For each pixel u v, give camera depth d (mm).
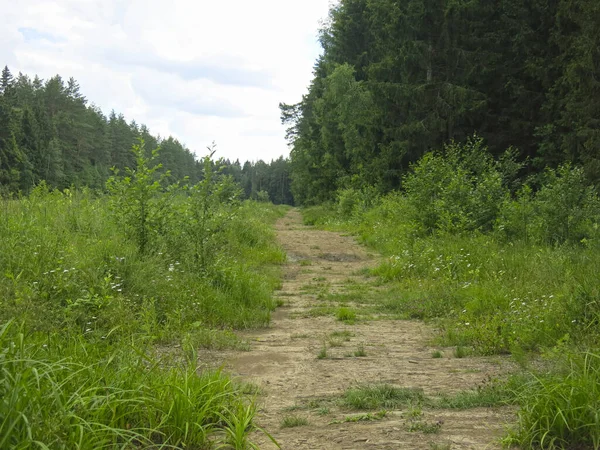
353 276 14023
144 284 7766
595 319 6387
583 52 22438
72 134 80500
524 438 3365
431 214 16812
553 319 6754
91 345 4836
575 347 5359
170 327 6961
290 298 10922
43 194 13758
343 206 31016
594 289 7051
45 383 3182
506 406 4242
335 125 42094
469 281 10609
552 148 25297
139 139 10352
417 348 6828
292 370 5672
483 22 28438
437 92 27141
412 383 5113
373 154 32906
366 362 6031
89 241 9438
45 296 6227
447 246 13430
